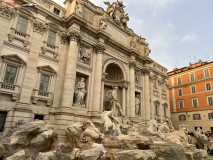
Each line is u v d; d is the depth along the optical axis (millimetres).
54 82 21828
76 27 23625
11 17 19391
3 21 18438
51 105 20875
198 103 45094
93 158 12125
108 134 19234
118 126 21453
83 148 14219
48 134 14797
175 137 23500
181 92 50031
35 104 19641
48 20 22922
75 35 23266
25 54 19844
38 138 14352
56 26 23609
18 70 19047
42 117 20016
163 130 27797
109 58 29094
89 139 15195
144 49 37844
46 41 22094
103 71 27375
